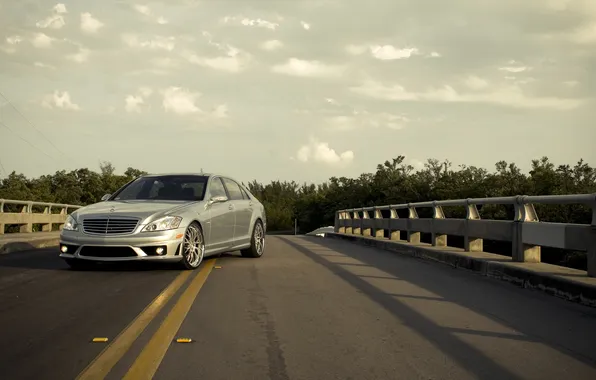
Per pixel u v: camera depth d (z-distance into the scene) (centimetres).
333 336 533
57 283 836
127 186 1127
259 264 1098
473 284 854
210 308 654
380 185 5997
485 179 3512
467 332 551
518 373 427
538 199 866
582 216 2122
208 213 1054
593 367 442
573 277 745
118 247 936
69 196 6906
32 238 1692
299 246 1652
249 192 1294
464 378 416
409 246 1353
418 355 473
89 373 419
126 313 623
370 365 446
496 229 1018
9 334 531
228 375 420
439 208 1348
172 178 1134
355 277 917
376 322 591
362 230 2141
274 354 473
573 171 2809
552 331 556
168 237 945
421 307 671
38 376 413
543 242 852
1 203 2114
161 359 456
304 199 9381
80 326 562
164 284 828
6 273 943
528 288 811
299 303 688
